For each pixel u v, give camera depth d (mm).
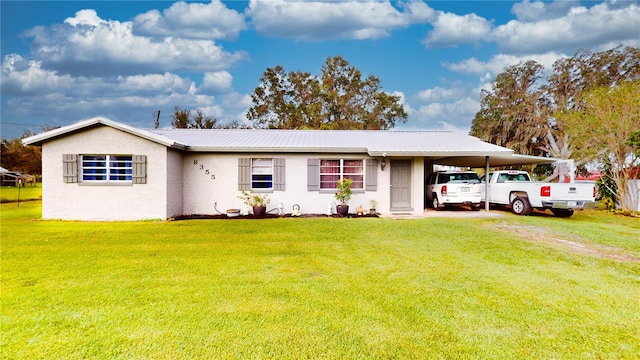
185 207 12562
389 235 8609
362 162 12992
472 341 3369
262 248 7234
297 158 12758
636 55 21500
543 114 24453
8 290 4637
